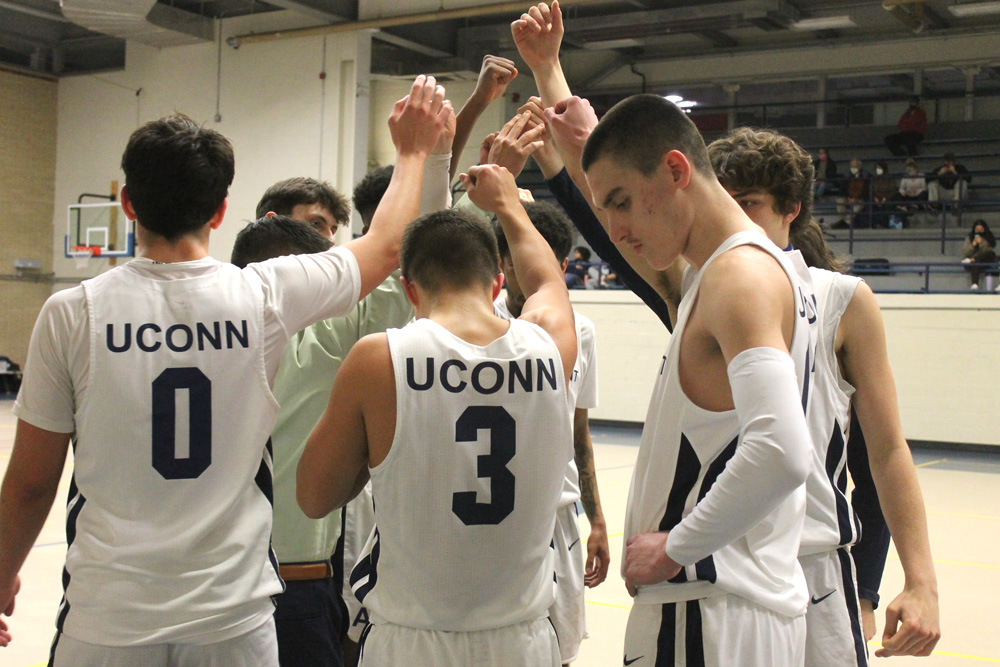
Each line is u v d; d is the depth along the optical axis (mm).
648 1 14000
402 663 1448
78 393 1474
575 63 16578
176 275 1547
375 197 2312
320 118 13711
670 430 1452
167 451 1481
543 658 1520
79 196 16875
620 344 12539
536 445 1504
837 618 1674
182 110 15109
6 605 1586
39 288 17109
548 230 2504
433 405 1449
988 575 4926
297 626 2012
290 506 2033
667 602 1440
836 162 15234
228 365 1524
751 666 1405
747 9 13125
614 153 1388
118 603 1418
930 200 13188
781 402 1239
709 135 16141
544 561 1571
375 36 13672
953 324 10656
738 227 1406
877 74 14836
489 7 12523
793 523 1522
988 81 14500
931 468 9211
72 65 17578
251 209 14328
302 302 1623
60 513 6074
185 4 14695
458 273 1570
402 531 1465
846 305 1729
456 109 15859
